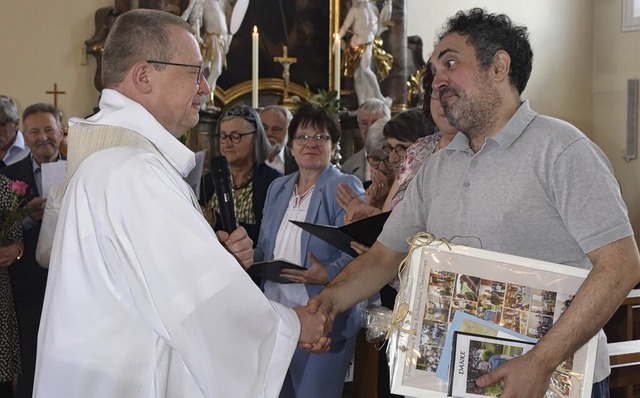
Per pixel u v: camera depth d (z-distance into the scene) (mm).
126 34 2262
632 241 2002
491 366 2006
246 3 7527
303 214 3611
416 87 8250
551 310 2033
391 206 3180
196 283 2012
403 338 2053
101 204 2041
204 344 2008
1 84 7113
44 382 2057
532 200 2113
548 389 2010
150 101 2260
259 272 3229
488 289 2053
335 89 7426
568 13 10148
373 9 7820
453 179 2283
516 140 2152
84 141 2211
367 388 3664
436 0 9070
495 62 2162
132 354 2049
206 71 7207
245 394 2051
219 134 4234
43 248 3990
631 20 9930
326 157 3646
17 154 5500
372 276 2463
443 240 2084
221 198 2883
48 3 7246
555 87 10094
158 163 2129
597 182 2020
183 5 7078
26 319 4562
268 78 7938
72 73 7305
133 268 2020
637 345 3535
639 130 9875
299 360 3363
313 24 8062
